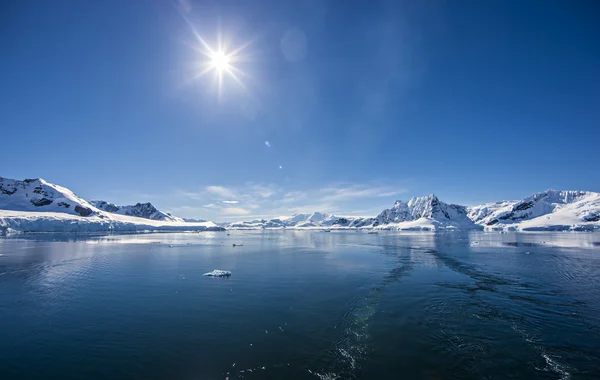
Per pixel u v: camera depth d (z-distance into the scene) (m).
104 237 105.62
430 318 18.30
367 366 12.27
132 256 48.12
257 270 35.22
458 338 15.30
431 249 62.75
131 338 15.00
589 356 13.52
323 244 81.38
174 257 47.59
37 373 11.70
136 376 11.42
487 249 61.56
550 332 16.23
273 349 13.76
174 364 12.35
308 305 20.81
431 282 28.48
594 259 44.56
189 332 15.81
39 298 22.50
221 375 11.45
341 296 23.23
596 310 19.92
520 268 36.59
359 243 84.50
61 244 70.00
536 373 12.04
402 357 13.13
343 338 15.09
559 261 42.50
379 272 33.97
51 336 15.33
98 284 27.33
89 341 14.68
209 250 60.34
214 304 21.02
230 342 14.52
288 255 51.62
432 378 11.49
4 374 11.60
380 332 15.95
